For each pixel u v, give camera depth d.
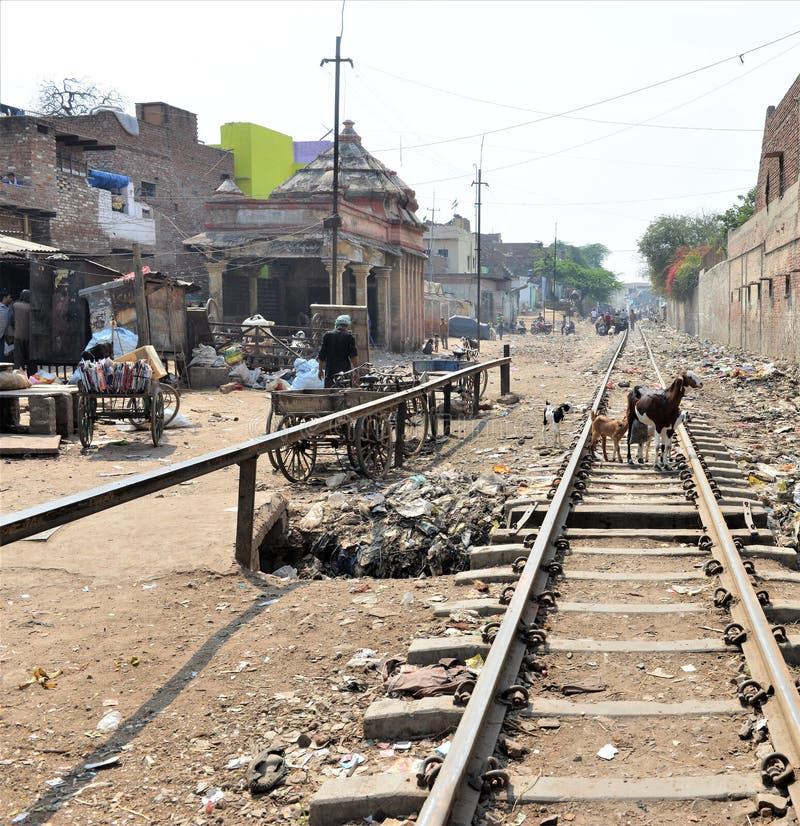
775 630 4.55
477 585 6.00
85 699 4.37
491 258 101.19
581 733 3.79
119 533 7.17
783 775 3.25
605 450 10.37
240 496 6.52
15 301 19.64
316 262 38.53
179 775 3.71
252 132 50.78
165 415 15.70
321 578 7.65
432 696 4.20
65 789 3.62
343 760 3.77
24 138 28.89
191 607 5.67
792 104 23.72
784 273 24.69
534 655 4.61
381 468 10.45
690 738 3.73
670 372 25.80
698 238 73.06
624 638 4.86
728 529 6.88
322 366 13.96
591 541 6.96
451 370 15.91
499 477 9.54
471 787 3.29
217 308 32.47
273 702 4.32
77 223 31.75
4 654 4.88
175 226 45.41
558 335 68.25
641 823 3.13
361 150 38.75
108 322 19.55
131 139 42.50
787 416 15.14
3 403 13.11
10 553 6.68
